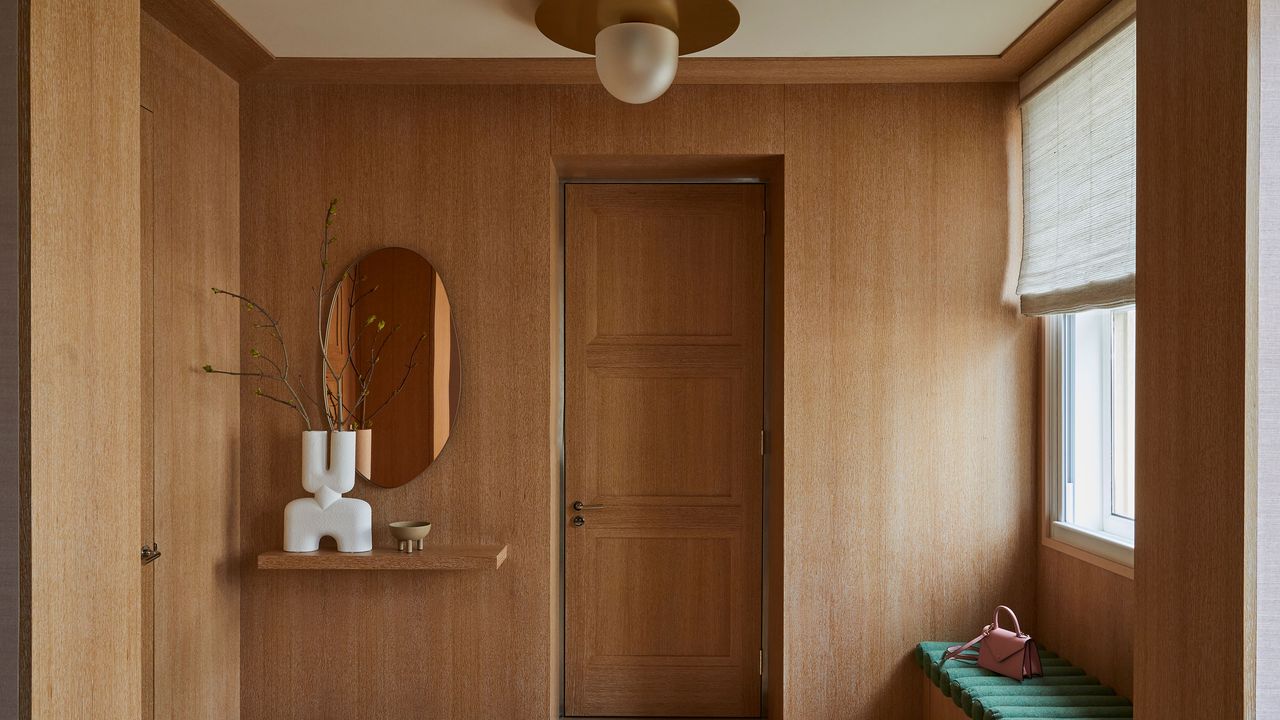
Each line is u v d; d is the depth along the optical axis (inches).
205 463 113.1
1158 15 51.2
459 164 122.6
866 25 102.6
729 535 137.1
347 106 122.3
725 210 136.9
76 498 44.2
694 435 137.3
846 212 121.6
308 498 118.0
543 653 122.5
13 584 40.3
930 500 121.9
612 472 137.3
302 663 122.7
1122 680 99.4
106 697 47.0
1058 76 108.0
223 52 110.8
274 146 122.4
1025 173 119.0
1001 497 122.0
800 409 122.0
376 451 122.6
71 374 43.8
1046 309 112.3
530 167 122.4
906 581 122.0
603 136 122.0
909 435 121.9
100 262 46.6
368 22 102.3
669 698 137.3
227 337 119.3
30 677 40.5
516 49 110.2
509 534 122.6
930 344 122.0
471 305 122.6
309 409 123.0
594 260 137.1
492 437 122.5
